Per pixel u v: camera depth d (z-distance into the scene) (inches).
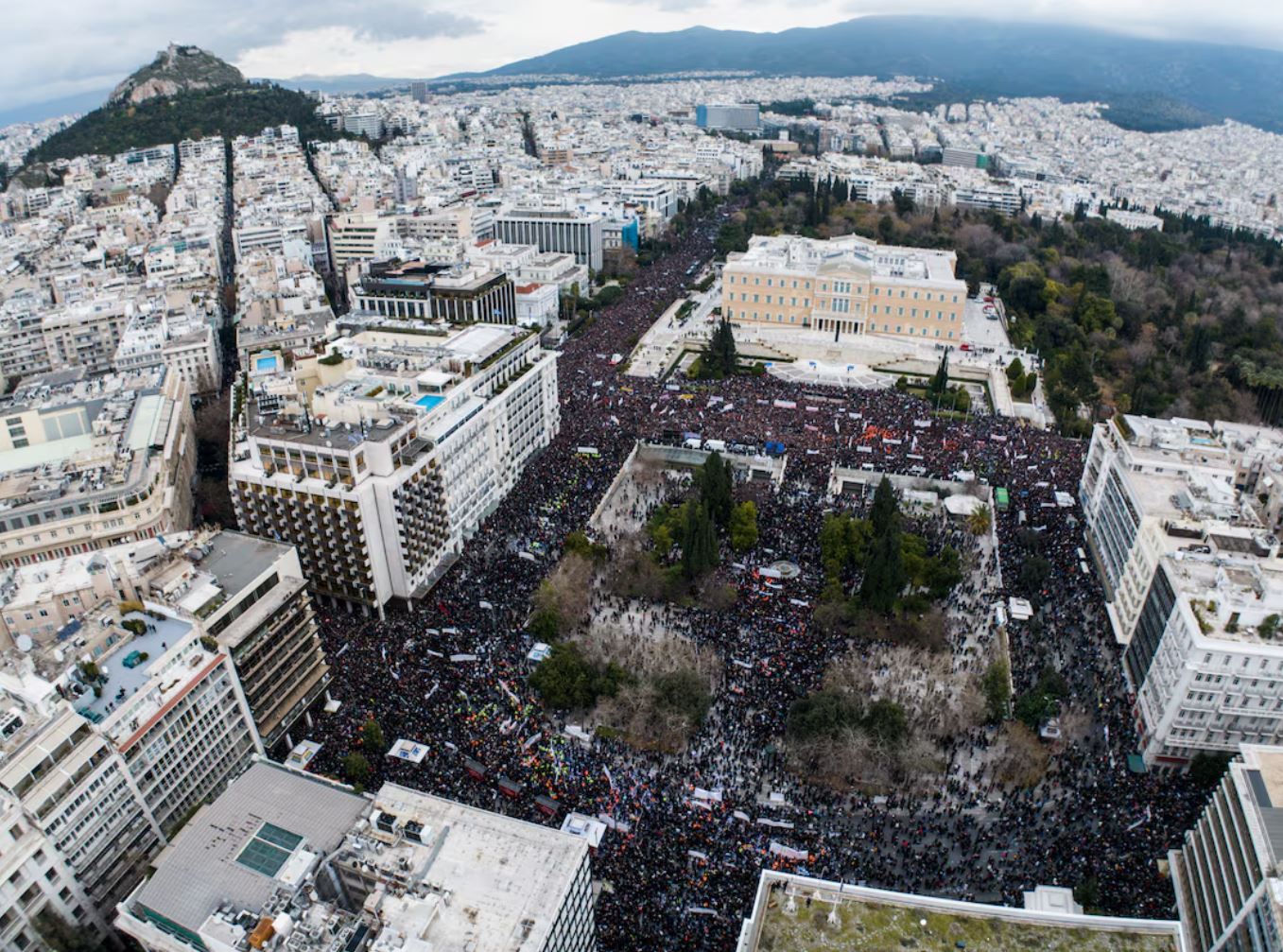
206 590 5083.7
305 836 3730.3
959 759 5383.9
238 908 3440.0
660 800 4945.9
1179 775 5310.0
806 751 5226.4
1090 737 5580.7
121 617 4921.3
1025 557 7278.5
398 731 5502.0
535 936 3309.5
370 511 6530.5
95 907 4212.6
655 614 6692.9
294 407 7106.3
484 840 3720.5
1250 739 5182.1
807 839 4712.1
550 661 5807.1
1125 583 6515.8
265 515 6835.6
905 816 4943.4
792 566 7244.1
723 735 5487.2
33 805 3833.7
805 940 3467.0
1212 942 4033.0
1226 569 5462.6
